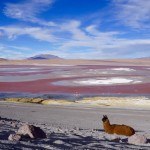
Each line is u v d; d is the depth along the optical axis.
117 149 7.68
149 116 29.05
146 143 9.38
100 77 81.25
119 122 25.06
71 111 32.47
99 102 41.91
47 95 52.88
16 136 7.51
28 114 29.20
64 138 9.33
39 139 7.98
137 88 61.44
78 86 65.44
